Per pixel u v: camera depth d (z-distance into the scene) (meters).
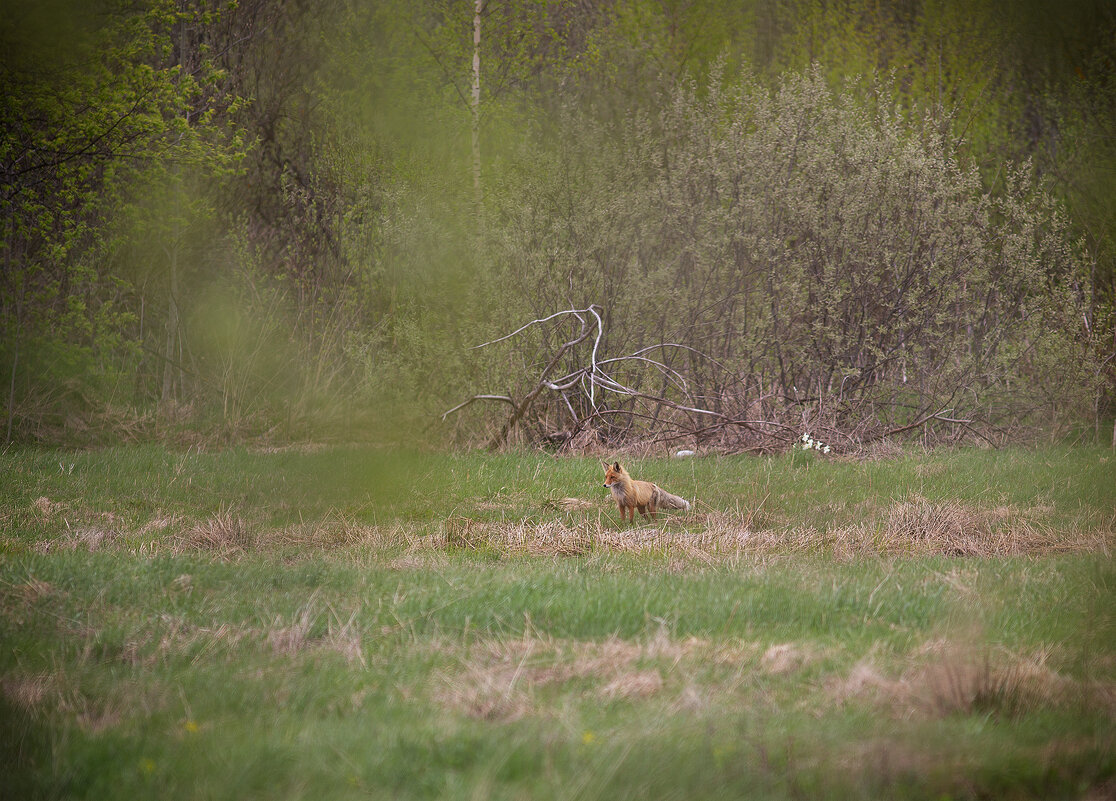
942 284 19.97
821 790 4.16
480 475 14.34
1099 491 12.91
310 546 10.23
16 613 7.02
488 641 6.37
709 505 12.65
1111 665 5.93
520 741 4.58
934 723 4.92
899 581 8.12
